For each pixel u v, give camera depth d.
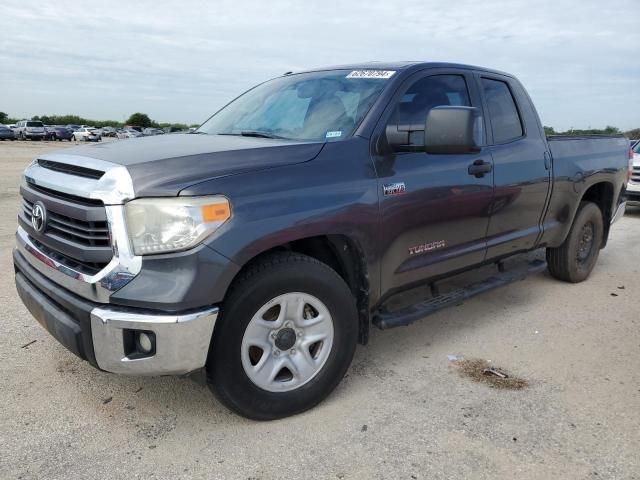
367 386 3.32
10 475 2.46
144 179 2.49
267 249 2.69
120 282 2.47
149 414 2.98
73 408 3.03
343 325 3.05
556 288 5.37
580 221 5.25
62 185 2.70
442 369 3.56
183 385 3.30
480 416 2.98
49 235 2.84
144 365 2.51
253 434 2.81
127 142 3.26
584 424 2.91
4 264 5.70
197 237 2.47
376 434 2.81
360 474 2.50
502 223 4.19
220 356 2.65
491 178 3.95
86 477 2.46
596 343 4.02
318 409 3.05
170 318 2.44
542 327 4.32
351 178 3.05
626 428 2.88
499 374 3.49
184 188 2.48
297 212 2.76
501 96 4.36
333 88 3.67
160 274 2.46
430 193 3.46
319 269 2.91
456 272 3.94
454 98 3.90
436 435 2.80
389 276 3.35
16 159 23.12
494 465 2.56
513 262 5.46
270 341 2.83
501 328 4.29
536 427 2.88
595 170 5.21
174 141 3.24
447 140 3.04
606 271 6.07
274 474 2.50
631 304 4.91
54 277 2.81
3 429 2.81
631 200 9.98
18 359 3.58
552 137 4.92
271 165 2.79
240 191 2.61
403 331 4.21
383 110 3.33
